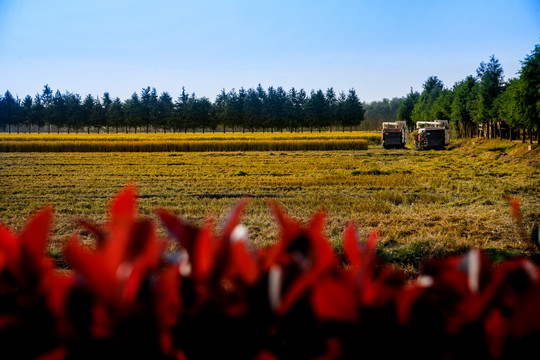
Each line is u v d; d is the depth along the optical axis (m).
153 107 117.81
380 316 0.98
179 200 14.60
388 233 8.89
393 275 1.15
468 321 0.98
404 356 0.97
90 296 0.98
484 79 50.09
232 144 48.31
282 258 1.17
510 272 1.14
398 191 16.33
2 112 121.94
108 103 124.56
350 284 1.03
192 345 1.00
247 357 1.01
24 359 1.01
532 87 29.33
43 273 1.08
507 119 34.09
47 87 125.00
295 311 1.01
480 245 7.91
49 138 65.62
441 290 1.10
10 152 48.12
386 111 167.88
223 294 1.12
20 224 11.04
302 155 39.34
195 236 1.04
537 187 16.06
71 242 0.92
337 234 9.34
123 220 1.15
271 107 115.62
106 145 48.75
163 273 1.10
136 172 25.20
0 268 1.10
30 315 1.04
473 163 28.16
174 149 48.62
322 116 112.88
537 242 1.37
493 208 12.12
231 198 14.86
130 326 0.96
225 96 119.06
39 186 19.05
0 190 17.58
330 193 16.09
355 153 41.19
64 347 0.96
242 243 1.13
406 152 41.81
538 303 0.93
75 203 14.24
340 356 0.94
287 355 1.01
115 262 0.95
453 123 67.06
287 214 11.73
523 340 0.94
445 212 11.60
